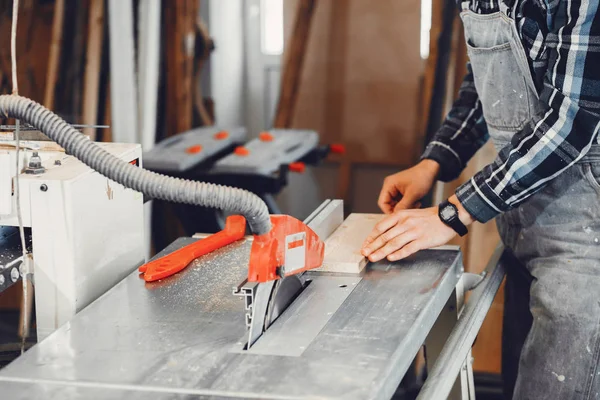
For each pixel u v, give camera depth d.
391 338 0.95
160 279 1.17
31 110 0.85
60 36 2.76
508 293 1.70
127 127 2.86
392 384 0.88
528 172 1.21
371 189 2.93
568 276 1.29
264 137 2.80
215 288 1.13
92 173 1.15
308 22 2.83
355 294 1.11
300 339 0.95
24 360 0.91
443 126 1.64
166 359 0.91
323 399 0.80
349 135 2.90
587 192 1.27
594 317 1.26
